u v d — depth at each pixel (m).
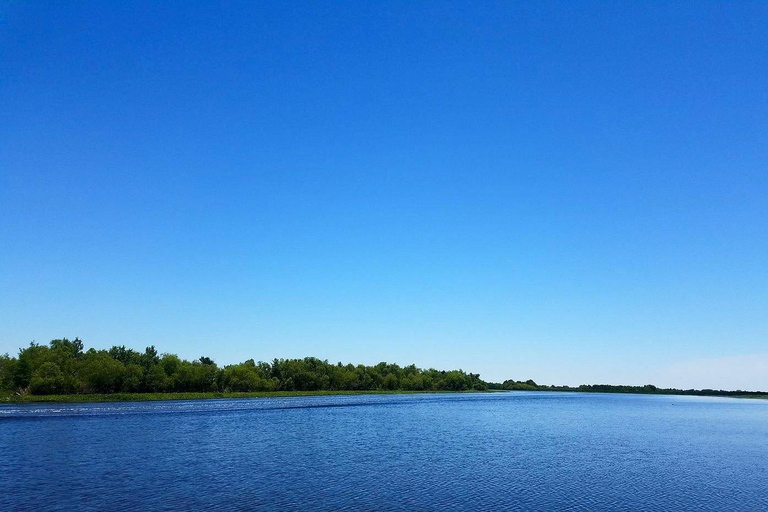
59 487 44.56
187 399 158.25
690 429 101.56
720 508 40.47
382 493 43.41
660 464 59.22
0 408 111.12
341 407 143.38
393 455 62.94
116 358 164.50
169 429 83.62
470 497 42.47
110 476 49.09
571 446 73.62
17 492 42.78
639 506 40.69
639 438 84.69
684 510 39.69
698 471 55.09
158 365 163.50
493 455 64.12
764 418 133.75
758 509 40.28
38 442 68.81
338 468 54.09
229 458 59.34
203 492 43.16
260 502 40.25
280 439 76.12
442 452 65.94
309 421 102.94
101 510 37.75
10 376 139.00
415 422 105.56
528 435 86.56
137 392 155.62
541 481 48.81
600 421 117.81
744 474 53.59
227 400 155.62
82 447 65.50
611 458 62.97
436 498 42.00
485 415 127.06
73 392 141.38
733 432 96.50
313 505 39.59
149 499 40.81
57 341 162.75
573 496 43.31
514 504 40.62
